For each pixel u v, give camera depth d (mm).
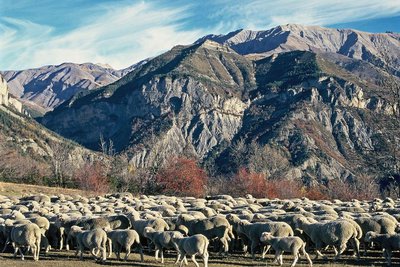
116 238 25969
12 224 29062
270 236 24438
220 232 27953
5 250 29438
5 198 54344
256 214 30219
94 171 94062
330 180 140125
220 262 25234
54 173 101000
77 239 26469
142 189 89625
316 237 25672
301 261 25141
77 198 52031
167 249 29297
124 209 35031
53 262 25125
